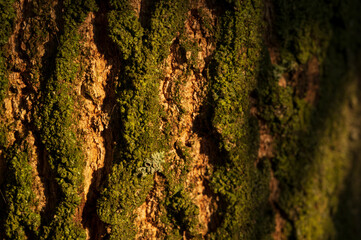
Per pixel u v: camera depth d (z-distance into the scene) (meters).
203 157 0.58
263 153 0.60
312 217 0.62
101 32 0.57
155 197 0.58
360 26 0.69
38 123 0.57
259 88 0.59
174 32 0.57
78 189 0.57
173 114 0.58
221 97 0.57
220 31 0.57
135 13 0.57
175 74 0.58
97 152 0.58
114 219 0.56
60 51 0.56
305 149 0.62
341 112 0.67
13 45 0.58
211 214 0.58
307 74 0.61
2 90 0.58
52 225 0.57
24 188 0.57
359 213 0.72
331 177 0.66
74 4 0.56
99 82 0.57
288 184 0.61
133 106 0.56
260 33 0.58
